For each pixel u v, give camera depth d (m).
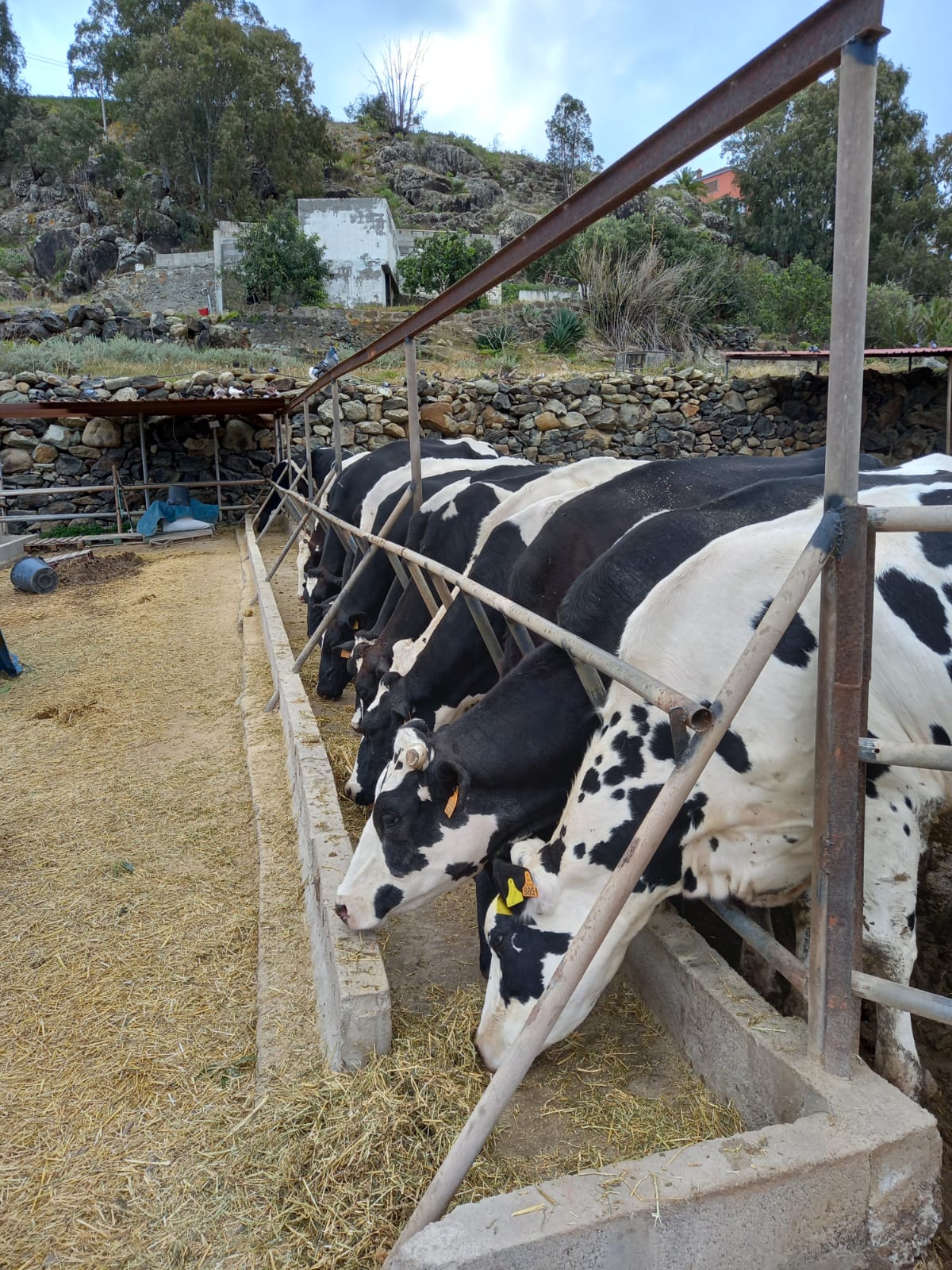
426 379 14.09
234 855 3.76
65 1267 1.87
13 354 15.49
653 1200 1.66
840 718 1.80
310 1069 2.37
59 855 3.78
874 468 4.19
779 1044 2.03
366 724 3.81
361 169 59.88
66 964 3.00
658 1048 2.44
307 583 6.91
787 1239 1.76
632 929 2.35
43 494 13.12
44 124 61.72
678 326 22.16
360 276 32.25
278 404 11.69
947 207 41.84
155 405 11.55
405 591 4.52
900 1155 1.79
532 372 16.70
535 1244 1.59
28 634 7.69
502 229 50.19
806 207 42.56
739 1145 1.77
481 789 2.47
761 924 2.75
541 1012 1.68
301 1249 1.84
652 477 3.74
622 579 2.48
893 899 2.23
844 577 1.75
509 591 3.54
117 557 11.35
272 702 5.33
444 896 3.35
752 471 4.18
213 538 13.01
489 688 3.86
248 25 60.09
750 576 2.27
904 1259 1.84
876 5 1.38
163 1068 2.47
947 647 2.47
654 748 2.26
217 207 49.62
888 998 1.83
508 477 5.28
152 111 50.03
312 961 2.86
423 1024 2.51
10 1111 2.33
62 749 5.05
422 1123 2.13
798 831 2.26
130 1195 2.04
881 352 11.34
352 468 7.18
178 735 5.23
